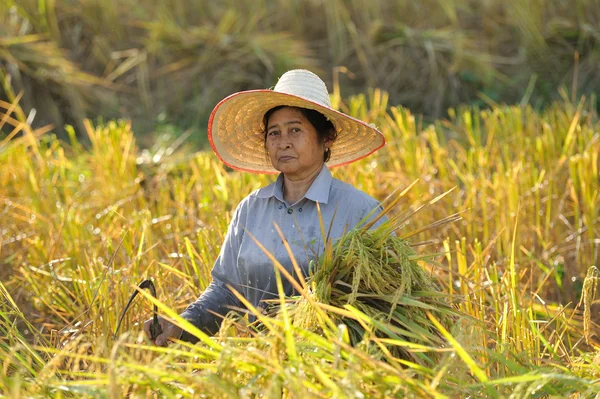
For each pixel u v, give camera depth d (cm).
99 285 390
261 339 259
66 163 725
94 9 1159
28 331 448
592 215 537
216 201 590
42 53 1042
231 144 357
